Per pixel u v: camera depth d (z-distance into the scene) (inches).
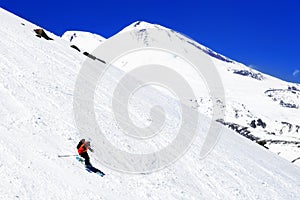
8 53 1097.4
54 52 1485.0
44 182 490.0
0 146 522.0
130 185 641.0
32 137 615.2
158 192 669.9
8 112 670.5
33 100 802.8
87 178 573.6
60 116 784.3
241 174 1092.5
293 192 1192.2
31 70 1035.9
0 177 450.3
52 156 581.0
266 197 992.9
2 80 830.5
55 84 1018.1
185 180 811.4
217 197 816.9
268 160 1587.1
